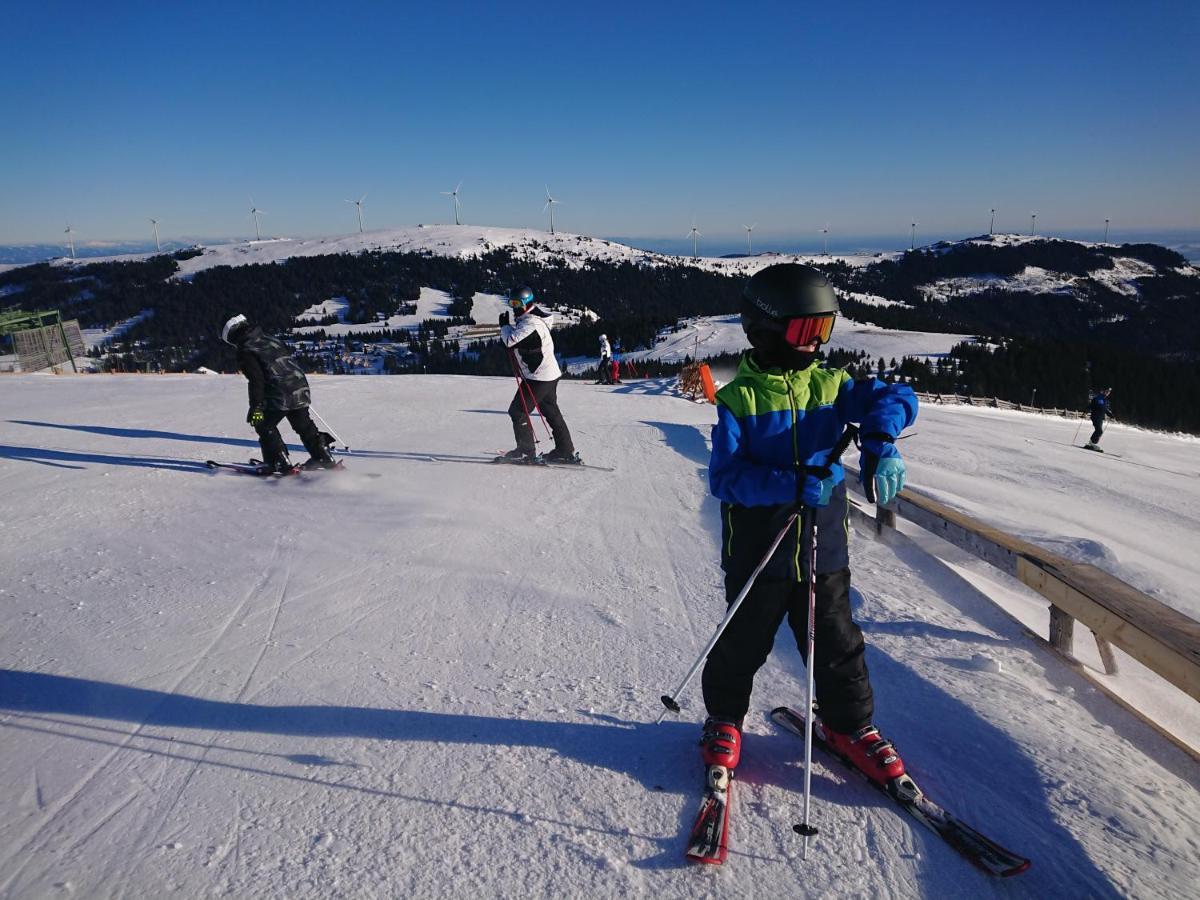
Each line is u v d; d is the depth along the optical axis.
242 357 7.39
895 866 2.05
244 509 6.40
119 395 15.06
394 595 4.34
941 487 10.59
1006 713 2.82
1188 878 1.96
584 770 2.54
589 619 3.95
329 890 1.98
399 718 2.90
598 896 1.96
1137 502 12.36
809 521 2.26
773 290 2.22
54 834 2.23
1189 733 2.94
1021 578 3.65
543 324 7.98
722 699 2.43
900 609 4.00
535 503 6.67
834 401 2.32
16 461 8.48
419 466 8.29
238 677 3.28
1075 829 2.17
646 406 17.48
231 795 2.42
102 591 4.43
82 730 2.85
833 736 2.49
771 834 2.20
